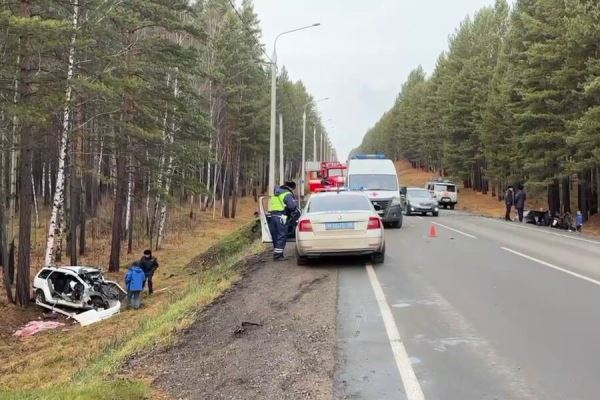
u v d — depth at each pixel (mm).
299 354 6023
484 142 52406
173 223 44125
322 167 53938
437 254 14047
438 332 6805
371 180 22484
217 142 48344
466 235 19391
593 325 7055
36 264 26516
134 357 6859
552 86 33781
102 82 17156
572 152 33625
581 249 15328
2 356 12875
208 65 45000
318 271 11516
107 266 26984
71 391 5598
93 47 19203
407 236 18812
